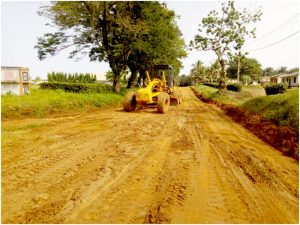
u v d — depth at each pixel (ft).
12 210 11.59
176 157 19.53
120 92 78.59
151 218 11.07
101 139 24.70
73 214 11.30
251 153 21.24
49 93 58.49
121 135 26.58
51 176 15.47
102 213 11.41
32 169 16.55
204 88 153.28
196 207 12.16
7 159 18.31
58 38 70.13
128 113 45.11
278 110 33.73
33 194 13.14
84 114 42.60
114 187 14.05
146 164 17.81
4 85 52.16
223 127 33.04
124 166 17.33
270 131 27.81
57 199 12.63
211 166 17.78
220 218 11.31
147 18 72.69
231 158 19.69
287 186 15.05
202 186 14.49
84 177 15.37
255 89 141.28
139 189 13.87
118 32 71.10
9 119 34.14
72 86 76.07
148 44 70.90
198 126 32.91
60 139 24.31
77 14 65.05
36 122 32.45
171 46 83.10
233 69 246.27
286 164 18.93
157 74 52.01
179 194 13.39
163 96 45.16
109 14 68.90
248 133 29.91
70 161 18.20
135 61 88.79
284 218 11.60
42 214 11.27
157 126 32.04
